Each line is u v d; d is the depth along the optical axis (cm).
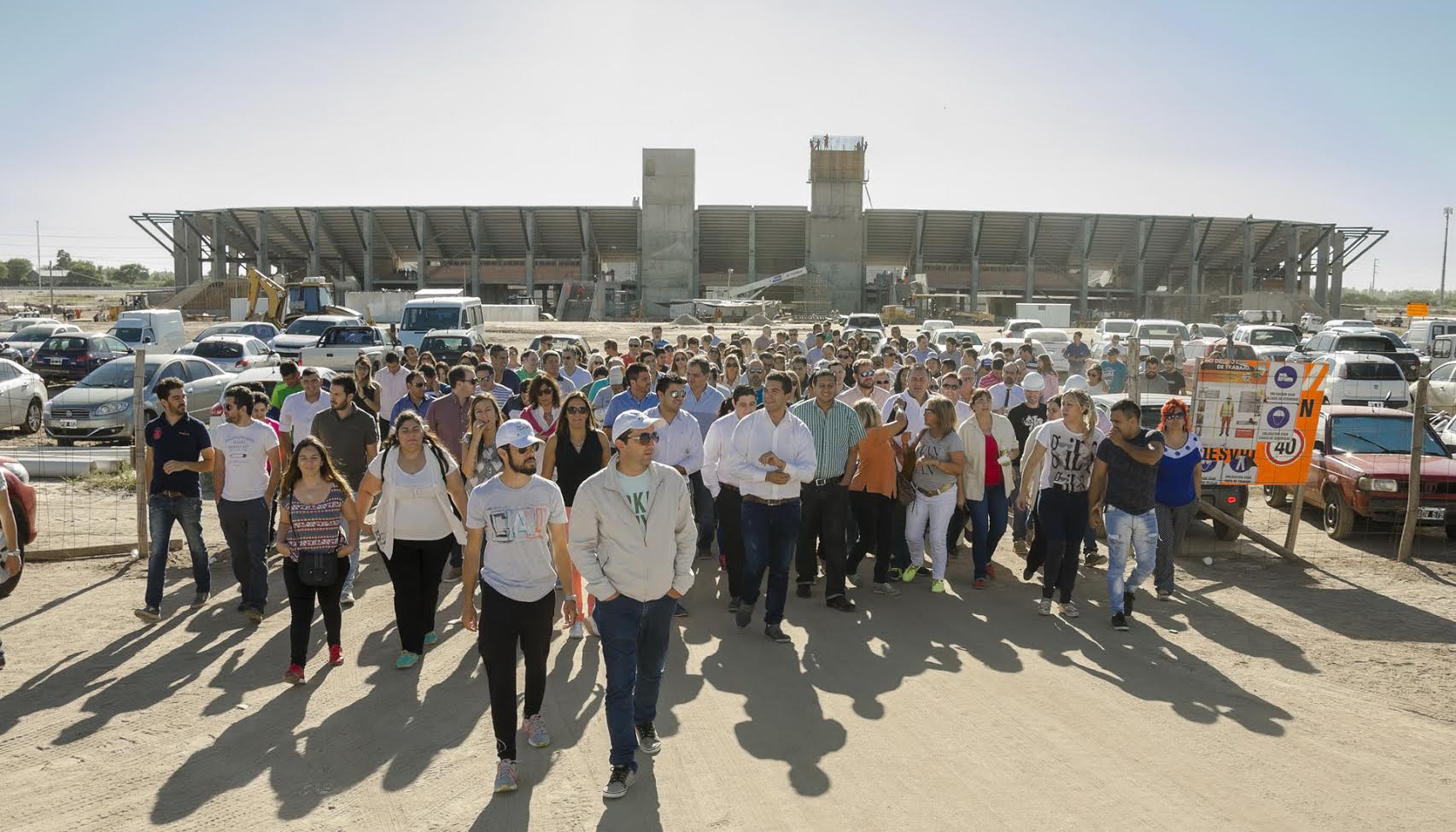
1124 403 766
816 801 478
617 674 490
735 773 510
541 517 504
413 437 644
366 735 564
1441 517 1048
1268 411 1018
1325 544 1103
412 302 2967
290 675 640
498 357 1236
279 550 648
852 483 860
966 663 688
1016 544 1030
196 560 825
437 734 566
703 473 807
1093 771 511
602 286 9425
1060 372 2675
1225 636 759
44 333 3497
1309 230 9644
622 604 497
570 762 527
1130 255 9931
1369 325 4197
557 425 782
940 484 863
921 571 960
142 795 490
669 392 827
